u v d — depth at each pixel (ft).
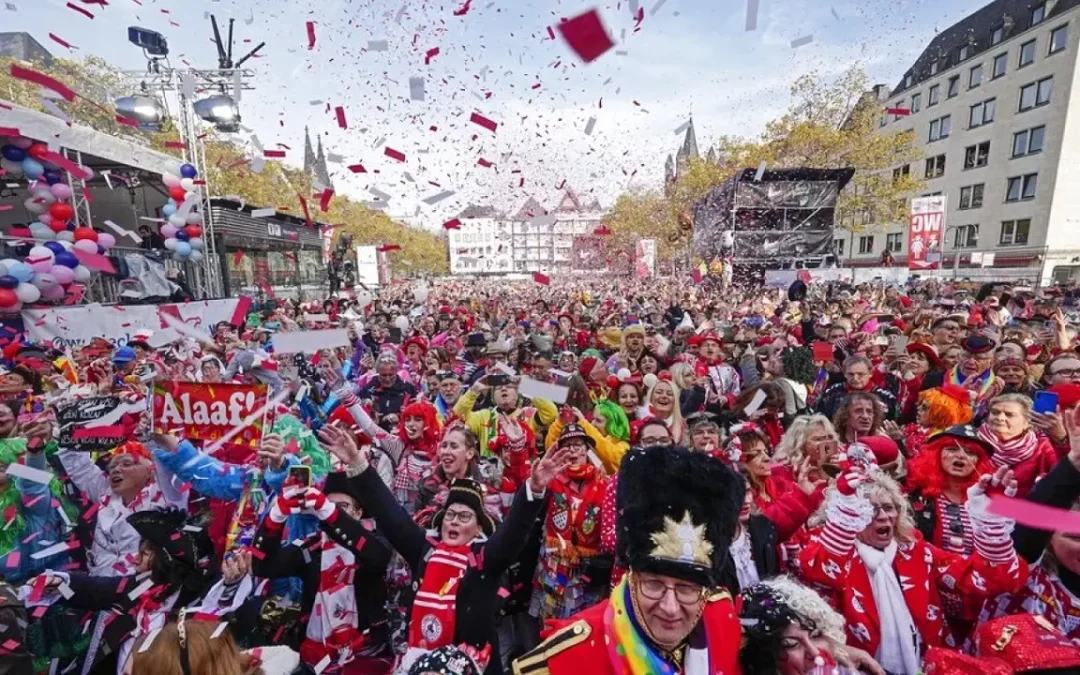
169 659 6.21
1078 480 6.50
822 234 83.97
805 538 8.79
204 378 18.13
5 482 9.96
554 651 4.97
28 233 28.27
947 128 137.80
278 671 7.20
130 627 8.52
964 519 8.71
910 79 151.12
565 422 12.84
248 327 30.83
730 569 8.20
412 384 21.99
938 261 74.54
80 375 20.54
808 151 95.14
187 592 8.92
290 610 9.34
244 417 10.05
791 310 43.34
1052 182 111.24
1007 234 121.80
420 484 12.34
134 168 40.55
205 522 10.54
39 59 45.57
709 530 4.56
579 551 10.52
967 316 31.94
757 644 5.73
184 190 40.93
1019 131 118.32
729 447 11.09
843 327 27.58
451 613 7.72
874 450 11.00
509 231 286.25
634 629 4.74
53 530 10.54
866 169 96.27
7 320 25.26
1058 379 14.60
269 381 16.20
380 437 14.19
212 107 38.06
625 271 146.72
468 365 28.30
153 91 41.98
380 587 9.73
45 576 8.33
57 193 29.14
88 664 8.55
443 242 287.07
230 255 59.52
